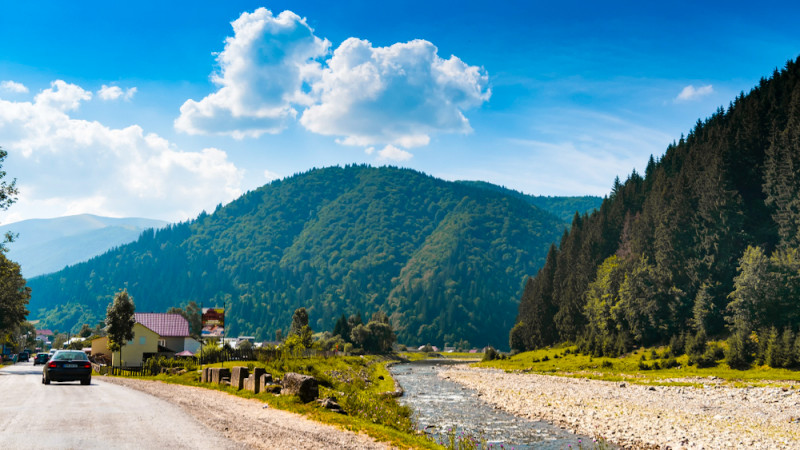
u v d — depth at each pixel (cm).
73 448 1266
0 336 9794
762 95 16550
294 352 8119
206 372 3697
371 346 19950
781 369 7644
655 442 3006
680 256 11569
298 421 1830
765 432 3294
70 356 3391
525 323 18425
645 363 9794
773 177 11019
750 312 9125
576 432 3412
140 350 8681
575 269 16525
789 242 10031
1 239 6031
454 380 8700
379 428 1828
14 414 1806
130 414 1895
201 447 1343
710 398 5359
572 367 10950
